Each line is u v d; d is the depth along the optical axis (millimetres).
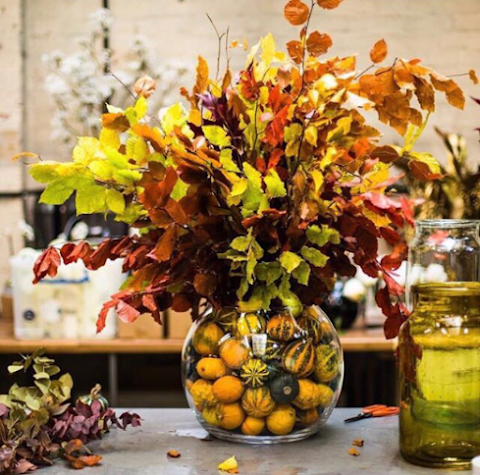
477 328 1403
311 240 1450
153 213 1424
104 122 1435
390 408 1764
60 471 1414
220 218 1472
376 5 4590
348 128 1393
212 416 1518
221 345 1483
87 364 4512
